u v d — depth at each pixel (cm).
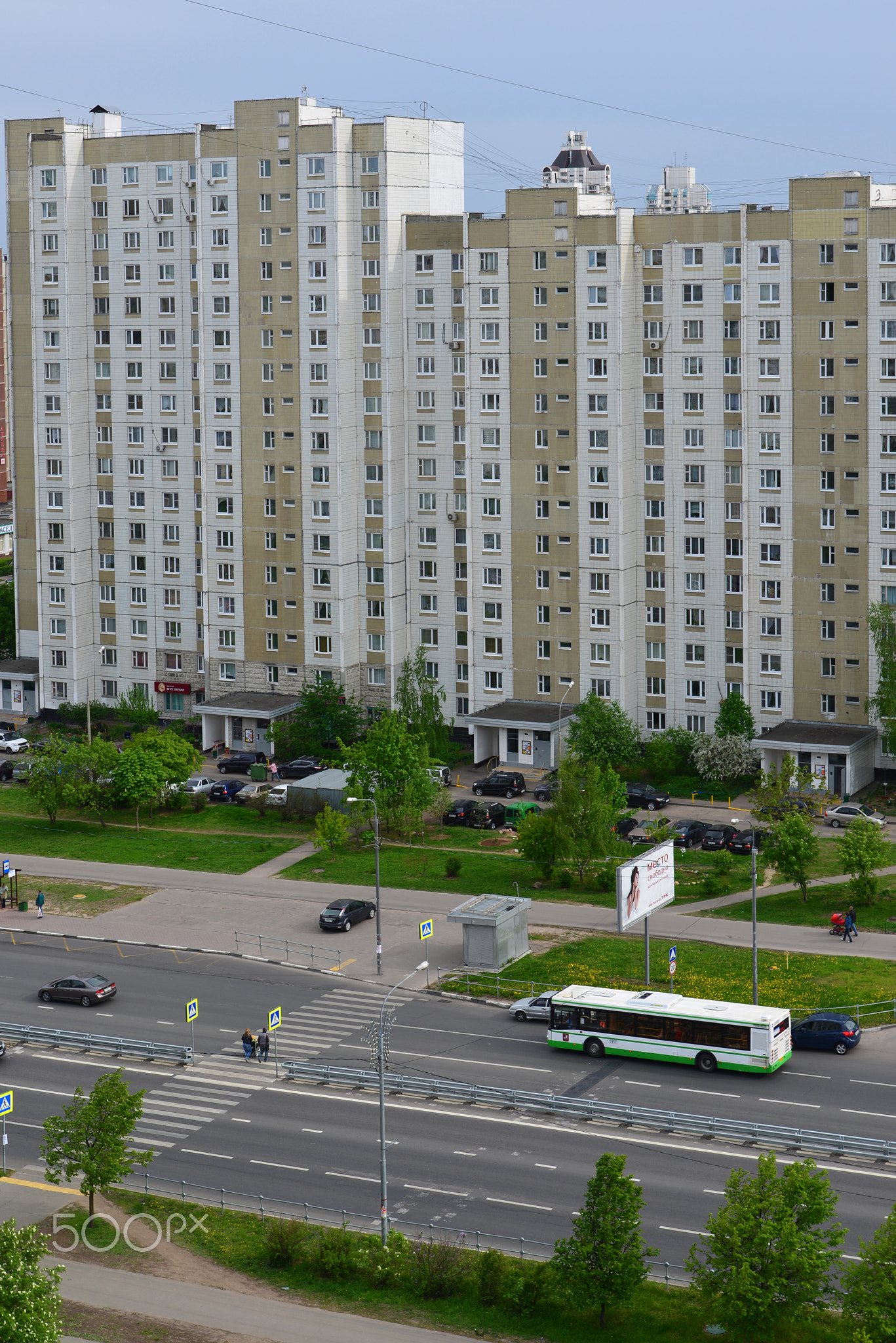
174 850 12088
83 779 12775
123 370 15175
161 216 14762
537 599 13888
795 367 12775
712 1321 5784
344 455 14212
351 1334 5841
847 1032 8062
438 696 14112
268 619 14762
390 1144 7294
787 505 12962
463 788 13338
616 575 13488
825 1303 5650
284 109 13988
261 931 10300
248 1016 8944
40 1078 8238
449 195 14612
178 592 15300
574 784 10900
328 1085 8019
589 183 17025
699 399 13200
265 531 14638
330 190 13862
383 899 10794
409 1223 6544
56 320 15175
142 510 15312
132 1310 6022
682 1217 6462
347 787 12100
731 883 10781
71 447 15300
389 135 13775
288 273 14150
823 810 12000
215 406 14675
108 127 15112
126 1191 6969
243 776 14100
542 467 13688
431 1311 5994
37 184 15075
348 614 14475
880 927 9744
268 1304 6056
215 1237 6556
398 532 14362
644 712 13862
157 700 15562
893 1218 5669
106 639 15750
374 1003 9062
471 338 13788
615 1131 7325
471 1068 8075
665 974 9106
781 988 8744
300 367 14225
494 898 9706
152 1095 7956
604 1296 5772
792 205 12619
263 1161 7175
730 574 13312
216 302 14512
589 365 13350
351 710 14150
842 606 12888
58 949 10144
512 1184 6844
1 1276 5528
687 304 13125
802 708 13175
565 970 9269
